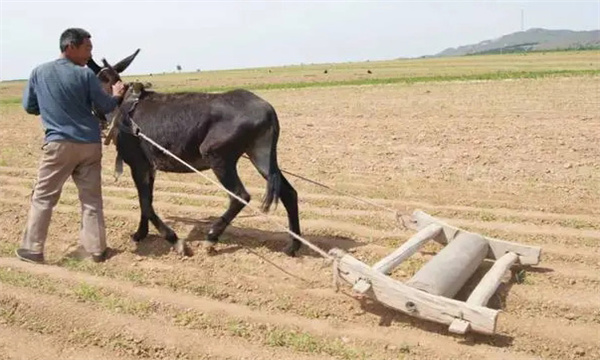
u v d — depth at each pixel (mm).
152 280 6746
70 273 6945
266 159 7164
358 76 43938
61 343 5617
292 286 6602
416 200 9617
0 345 5570
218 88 39062
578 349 5434
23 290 6469
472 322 5340
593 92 21328
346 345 5484
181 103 7285
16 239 8164
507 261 6535
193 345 5496
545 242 7828
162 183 10836
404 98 22141
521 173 10953
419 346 5445
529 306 6152
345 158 12438
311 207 9352
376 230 8312
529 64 50219
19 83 75062
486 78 30828
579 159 11727
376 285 5730
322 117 17875
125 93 7520
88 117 6977
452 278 5934
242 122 6996
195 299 6328
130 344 5547
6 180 11242
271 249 7652
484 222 8562
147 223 7859
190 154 7309
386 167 11641
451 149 12836
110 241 7953
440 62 67625
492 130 14586
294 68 81750
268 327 5789
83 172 7188
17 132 17406
